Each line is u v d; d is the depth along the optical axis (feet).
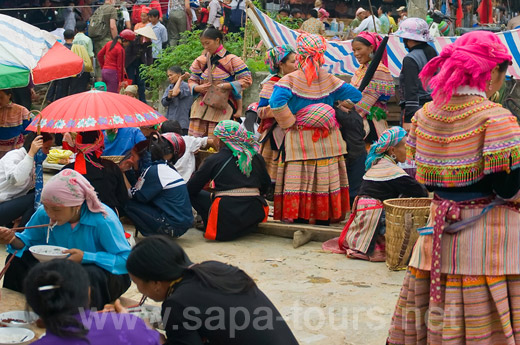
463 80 12.02
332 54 33.37
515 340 12.31
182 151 23.90
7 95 25.90
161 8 51.96
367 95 25.09
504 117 11.86
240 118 29.40
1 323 14.01
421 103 24.73
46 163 31.81
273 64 24.13
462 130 12.14
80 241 15.29
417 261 12.85
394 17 58.18
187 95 33.42
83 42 45.14
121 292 15.61
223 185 23.22
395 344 13.42
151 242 11.51
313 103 23.11
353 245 21.42
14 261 16.71
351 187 25.41
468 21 55.21
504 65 12.27
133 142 26.04
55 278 9.67
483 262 12.16
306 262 21.07
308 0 55.42
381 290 18.63
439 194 12.73
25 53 23.47
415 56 24.17
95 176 20.77
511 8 62.34
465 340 12.38
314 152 23.11
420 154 12.72
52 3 52.49
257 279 19.48
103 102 20.16
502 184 11.94
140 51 44.32
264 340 11.51
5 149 26.37
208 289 11.40
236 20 51.90
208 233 23.20
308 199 23.48
